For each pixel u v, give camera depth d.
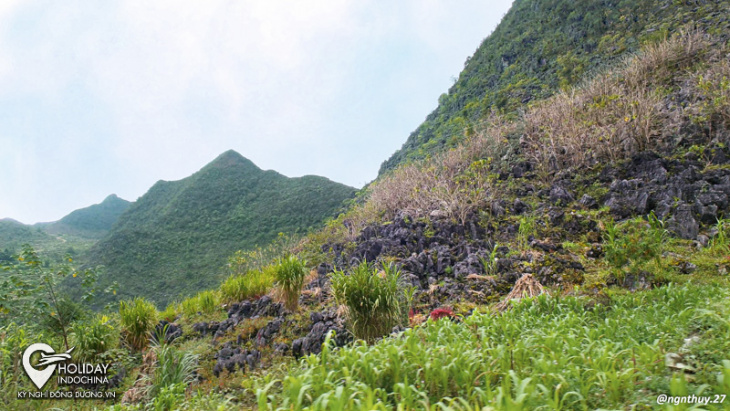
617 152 12.05
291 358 6.42
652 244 6.73
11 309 7.49
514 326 4.28
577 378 2.79
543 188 12.21
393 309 6.41
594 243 8.91
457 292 7.89
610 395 2.63
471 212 11.29
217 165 119.06
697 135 11.07
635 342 3.45
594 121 13.55
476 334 4.20
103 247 70.62
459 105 49.47
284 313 8.68
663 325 3.97
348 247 12.82
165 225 87.06
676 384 2.31
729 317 3.46
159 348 6.53
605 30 35.56
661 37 23.62
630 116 12.49
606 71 20.34
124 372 7.48
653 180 10.12
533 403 2.53
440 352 3.40
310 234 18.28
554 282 7.55
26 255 7.68
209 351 7.88
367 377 3.12
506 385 2.60
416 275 9.12
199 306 11.31
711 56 15.29
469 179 13.34
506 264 8.52
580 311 5.32
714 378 2.62
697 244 7.76
